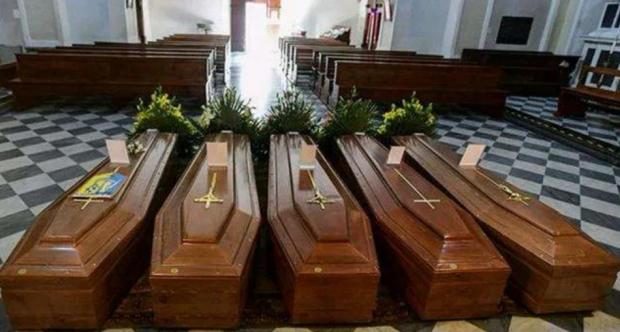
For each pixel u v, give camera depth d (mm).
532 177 3492
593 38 7844
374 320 1577
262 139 2688
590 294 1630
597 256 1563
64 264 1285
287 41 9828
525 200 1846
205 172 1825
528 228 1663
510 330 1586
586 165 3877
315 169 1929
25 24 7168
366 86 5477
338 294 1419
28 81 4680
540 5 8992
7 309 1335
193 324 1440
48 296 1312
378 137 2916
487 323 1604
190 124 2719
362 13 13125
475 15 8680
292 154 2146
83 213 1448
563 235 1604
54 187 2721
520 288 1682
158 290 1331
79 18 8344
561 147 4453
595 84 7715
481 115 5836
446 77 5656
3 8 7027
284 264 1471
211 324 1449
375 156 2250
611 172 3715
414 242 1525
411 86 5625
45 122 4297
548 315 1676
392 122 2949
